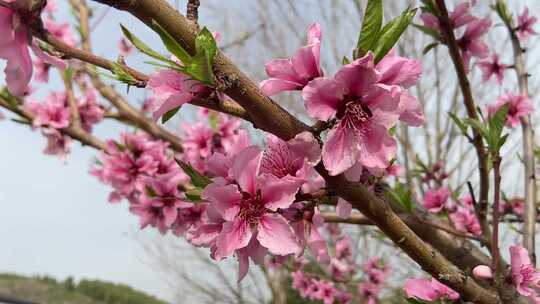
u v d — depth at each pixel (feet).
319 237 0.67
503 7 1.59
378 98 0.56
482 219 1.10
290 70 0.59
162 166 1.68
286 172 0.59
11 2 0.52
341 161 0.55
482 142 1.05
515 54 1.61
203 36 0.49
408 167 2.88
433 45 1.21
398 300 3.07
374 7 0.55
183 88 0.55
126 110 1.97
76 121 1.80
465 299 0.64
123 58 0.59
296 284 3.10
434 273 0.63
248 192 0.58
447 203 1.60
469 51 1.28
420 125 0.59
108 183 1.67
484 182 1.08
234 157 0.61
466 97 1.08
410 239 0.61
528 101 1.51
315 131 0.57
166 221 1.51
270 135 0.62
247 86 0.53
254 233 0.61
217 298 5.82
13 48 0.53
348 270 3.30
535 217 1.34
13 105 1.68
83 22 1.92
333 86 0.55
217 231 0.64
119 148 1.71
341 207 0.65
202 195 0.57
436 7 1.11
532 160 1.41
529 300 0.75
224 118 1.79
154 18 0.51
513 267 0.74
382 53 0.57
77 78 2.03
